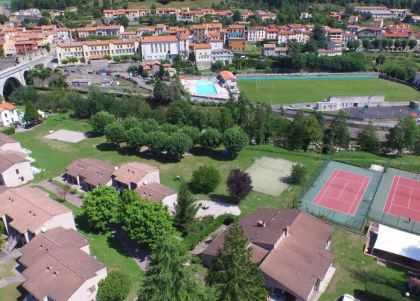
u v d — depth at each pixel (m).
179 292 44.69
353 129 146.38
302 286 59.41
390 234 76.56
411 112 171.50
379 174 108.31
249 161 113.56
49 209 72.94
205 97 177.88
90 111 143.38
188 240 72.69
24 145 120.38
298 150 124.00
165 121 135.00
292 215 75.56
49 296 54.69
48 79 185.75
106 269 60.41
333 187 100.75
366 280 66.38
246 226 73.62
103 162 100.62
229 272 51.41
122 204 74.44
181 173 104.25
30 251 64.12
